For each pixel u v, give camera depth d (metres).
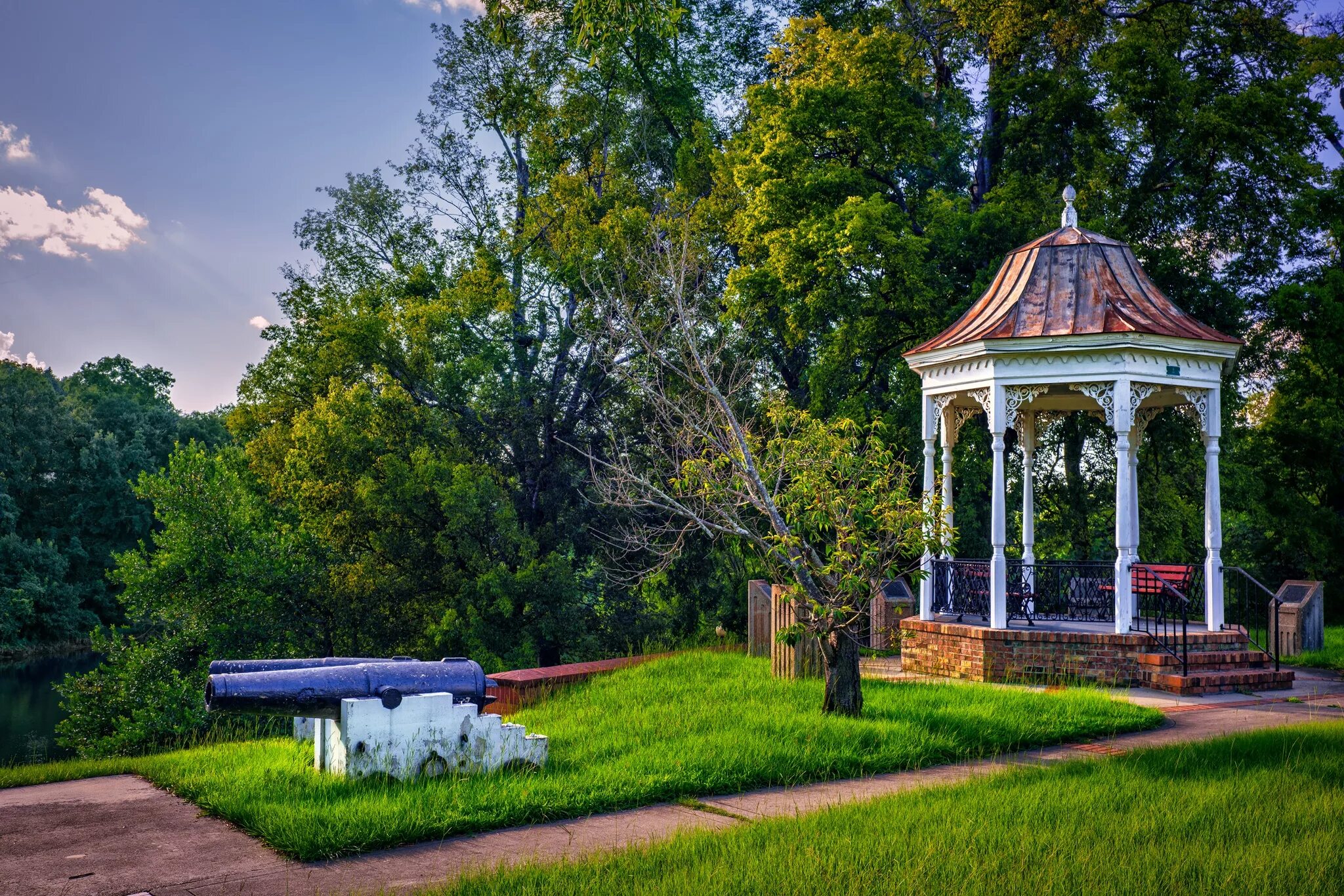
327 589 27.00
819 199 24.48
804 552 12.53
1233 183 24.38
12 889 6.64
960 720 11.58
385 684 9.41
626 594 30.84
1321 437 29.56
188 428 71.31
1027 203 24.38
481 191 36.75
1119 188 25.08
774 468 13.78
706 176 31.38
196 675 25.17
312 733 11.59
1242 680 14.87
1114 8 26.88
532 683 15.31
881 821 7.47
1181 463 25.77
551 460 31.39
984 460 25.42
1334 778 8.60
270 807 8.24
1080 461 27.47
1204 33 26.12
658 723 11.82
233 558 26.23
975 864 6.39
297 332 34.25
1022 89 25.56
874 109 24.52
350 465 28.41
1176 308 16.84
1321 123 25.17
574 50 32.28
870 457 13.06
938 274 23.39
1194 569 16.44
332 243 36.59
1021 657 15.77
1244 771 8.95
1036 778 8.95
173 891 6.54
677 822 8.11
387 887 6.49
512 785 8.90
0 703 40.19
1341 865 6.32
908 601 20.61
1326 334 25.27
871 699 13.04
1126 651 15.20
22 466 62.75
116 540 63.16
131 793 9.53
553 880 6.25
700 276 24.41
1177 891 5.96
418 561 28.03
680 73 35.81
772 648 15.59
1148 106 23.86
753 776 9.42
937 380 17.70
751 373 18.52
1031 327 16.12
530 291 35.31
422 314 31.08
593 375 31.55
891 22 29.52
